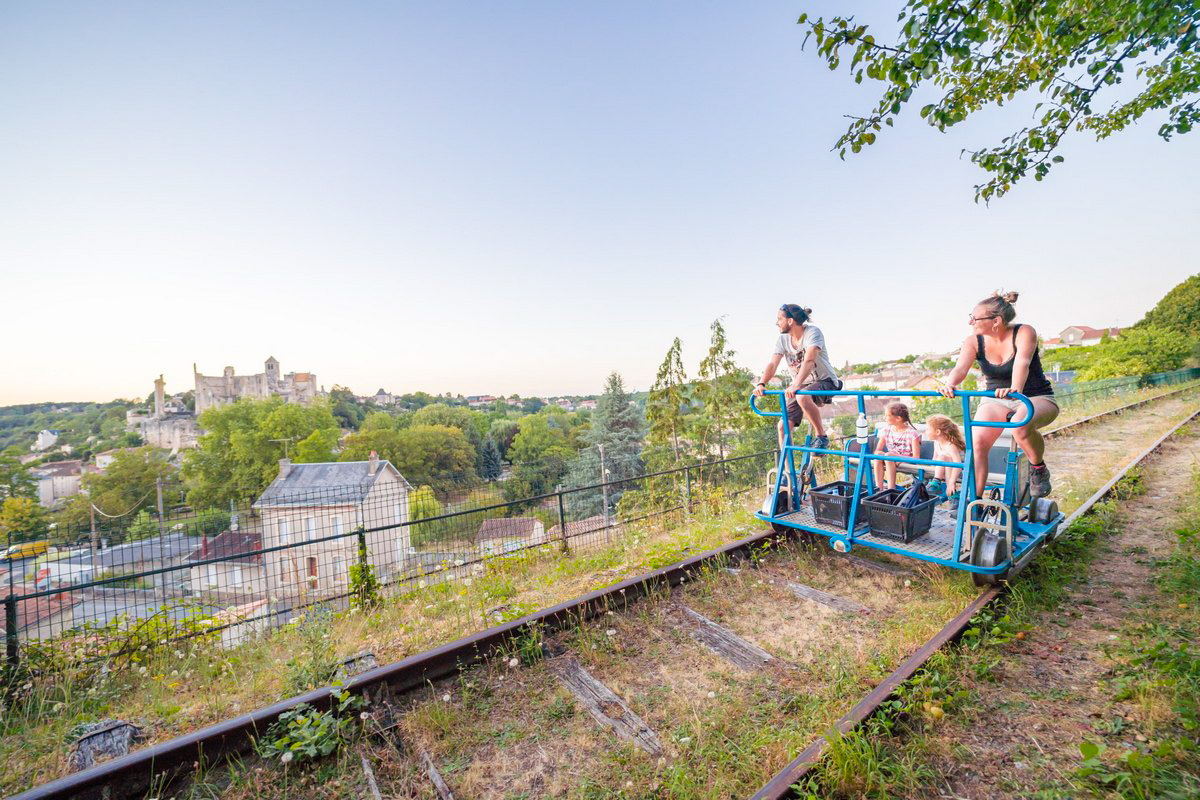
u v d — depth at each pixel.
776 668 3.41
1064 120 4.63
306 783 2.61
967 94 4.79
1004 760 2.44
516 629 3.79
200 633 5.20
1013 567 4.07
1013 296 4.13
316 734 2.70
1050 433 12.94
